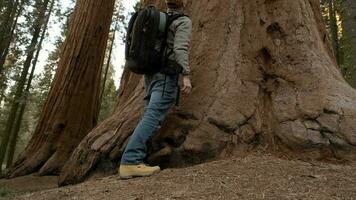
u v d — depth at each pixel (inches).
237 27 169.2
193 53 168.6
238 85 154.7
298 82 155.4
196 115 149.8
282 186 106.0
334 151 136.4
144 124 130.2
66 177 165.8
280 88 156.6
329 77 156.3
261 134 145.1
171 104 136.3
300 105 148.6
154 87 134.2
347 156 135.0
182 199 100.1
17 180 295.4
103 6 405.4
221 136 142.8
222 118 145.9
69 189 133.2
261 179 112.0
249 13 171.8
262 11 171.8
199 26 174.7
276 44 166.1
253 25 169.5
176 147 145.6
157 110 131.5
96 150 159.2
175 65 133.3
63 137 351.6
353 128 140.2
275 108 151.5
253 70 160.2
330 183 108.3
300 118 145.6
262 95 156.8
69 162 170.1
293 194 99.7
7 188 235.6
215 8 175.5
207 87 156.2
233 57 161.9
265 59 165.0
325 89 150.9
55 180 292.4
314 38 168.9
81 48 385.7
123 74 264.8
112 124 165.9
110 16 419.5
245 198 97.9
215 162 131.5
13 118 725.3
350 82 342.3
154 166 141.6
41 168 323.0
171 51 133.3
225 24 170.7
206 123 146.3
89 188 127.3
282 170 119.4
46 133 351.6
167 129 149.9
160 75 133.6
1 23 721.6
